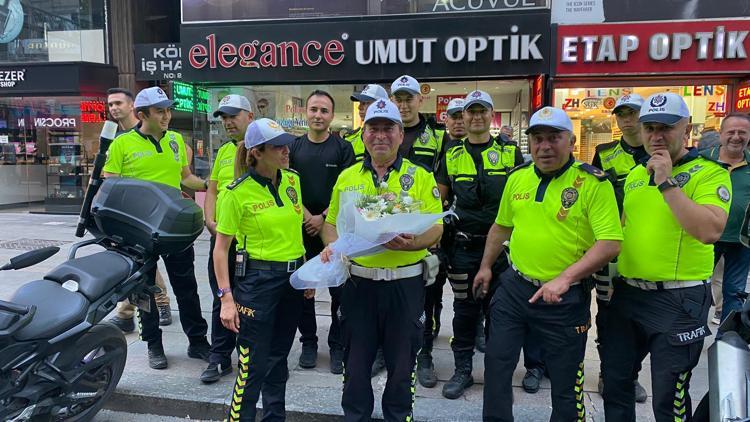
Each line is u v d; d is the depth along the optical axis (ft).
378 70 25.96
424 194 8.54
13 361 8.07
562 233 7.94
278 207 9.04
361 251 7.93
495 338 8.52
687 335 7.63
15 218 35.70
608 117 25.45
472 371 12.21
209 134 28.55
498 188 10.93
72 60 36.22
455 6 25.44
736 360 6.88
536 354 11.34
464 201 11.11
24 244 26.07
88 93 35.06
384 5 25.95
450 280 11.51
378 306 8.44
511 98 26.84
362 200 8.10
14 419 8.23
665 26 23.62
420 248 8.11
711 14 23.79
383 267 8.35
